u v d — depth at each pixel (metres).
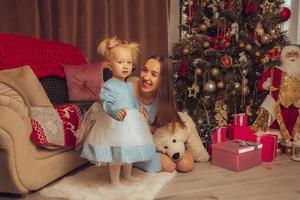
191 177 1.77
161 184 1.62
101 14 2.69
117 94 1.50
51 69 2.23
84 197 1.45
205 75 2.43
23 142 1.38
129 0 2.82
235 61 2.40
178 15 3.11
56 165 1.60
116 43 1.53
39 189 1.56
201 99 2.50
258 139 2.10
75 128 1.66
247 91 2.44
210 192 1.55
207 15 2.56
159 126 1.84
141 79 1.74
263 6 2.45
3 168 1.37
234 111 2.56
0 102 1.31
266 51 2.43
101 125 1.49
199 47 2.44
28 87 1.75
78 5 2.64
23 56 2.04
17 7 2.43
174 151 1.80
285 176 1.79
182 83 2.60
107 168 1.84
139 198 1.44
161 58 1.75
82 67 2.38
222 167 1.94
